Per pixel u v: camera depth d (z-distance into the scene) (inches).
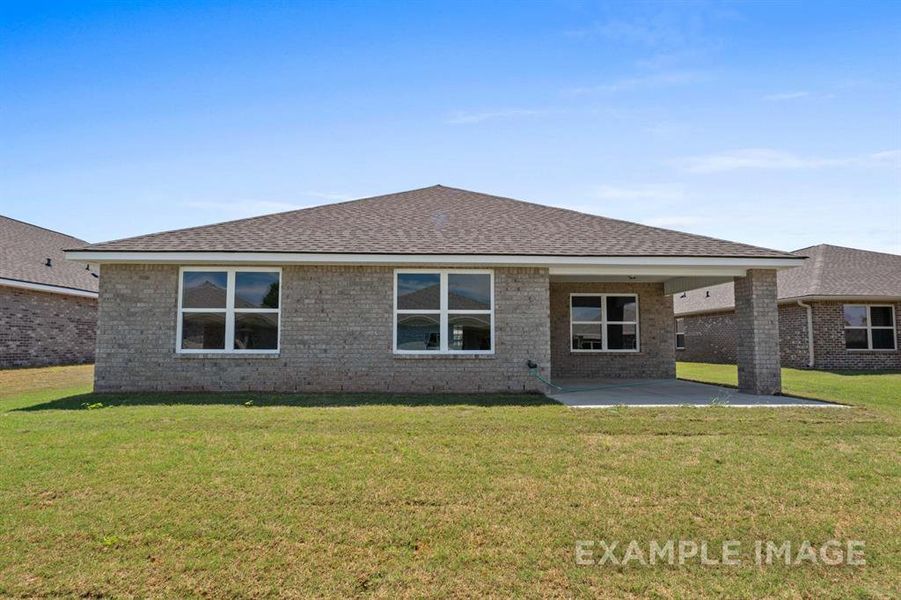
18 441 276.4
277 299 472.4
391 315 473.4
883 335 818.2
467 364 474.0
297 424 318.7
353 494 207.6
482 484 219.1
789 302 831.7
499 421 330.0
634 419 339.3
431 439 286.5
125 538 169.9
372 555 161.3
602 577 150.3
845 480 228.4
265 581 146.4
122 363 459.8
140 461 243.9
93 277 950.4
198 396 430.0
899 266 898.7
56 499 200.7
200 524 180.7
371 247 467.8
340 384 468.1
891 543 171.8
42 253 888.3
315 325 470.6
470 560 158.7
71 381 596.1
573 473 233.5
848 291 804.0
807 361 811.4
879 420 343.3
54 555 158.9
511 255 462.0
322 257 454.9
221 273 472.4
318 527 179.6
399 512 192.1
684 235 528.7
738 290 499.5
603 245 489.7
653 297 652.7
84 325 887.7
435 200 628.1
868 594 143.0
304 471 233.0
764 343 475.2
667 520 187.6
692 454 263.7
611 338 652.1
